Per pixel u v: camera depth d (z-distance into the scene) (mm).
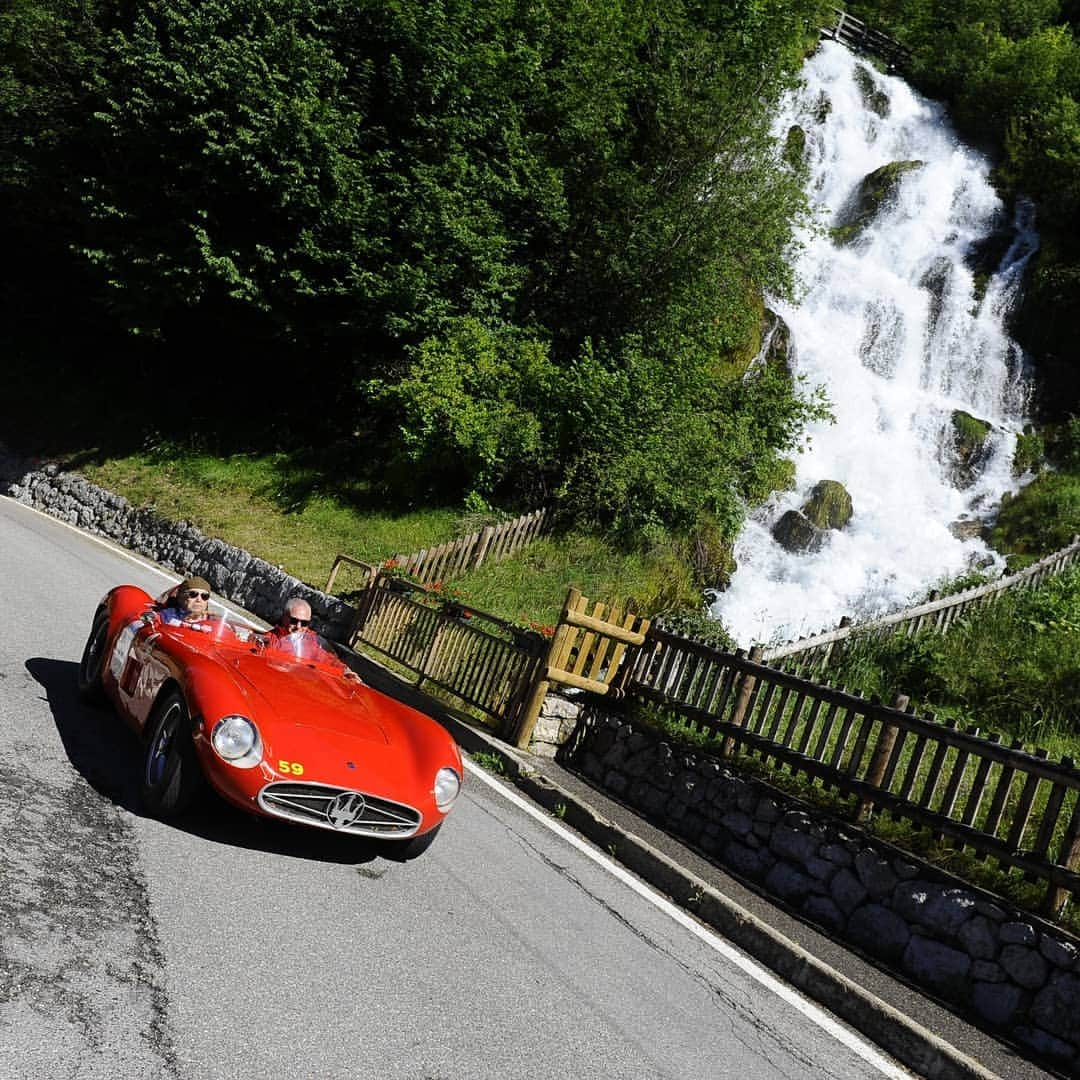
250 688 5434
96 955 3682
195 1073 3105
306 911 4648
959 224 33469
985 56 40969
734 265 23359
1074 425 26766
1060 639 14242
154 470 23547
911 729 7379
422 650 11914
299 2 22844
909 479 24391
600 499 18609
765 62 24750
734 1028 4809
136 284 23328
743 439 20453
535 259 23828
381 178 23125
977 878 6645
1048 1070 5379
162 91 22672
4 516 18828
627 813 8547
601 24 25250
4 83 25406
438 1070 3553
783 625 18531
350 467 21734
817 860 7266
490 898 5621
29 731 6117
